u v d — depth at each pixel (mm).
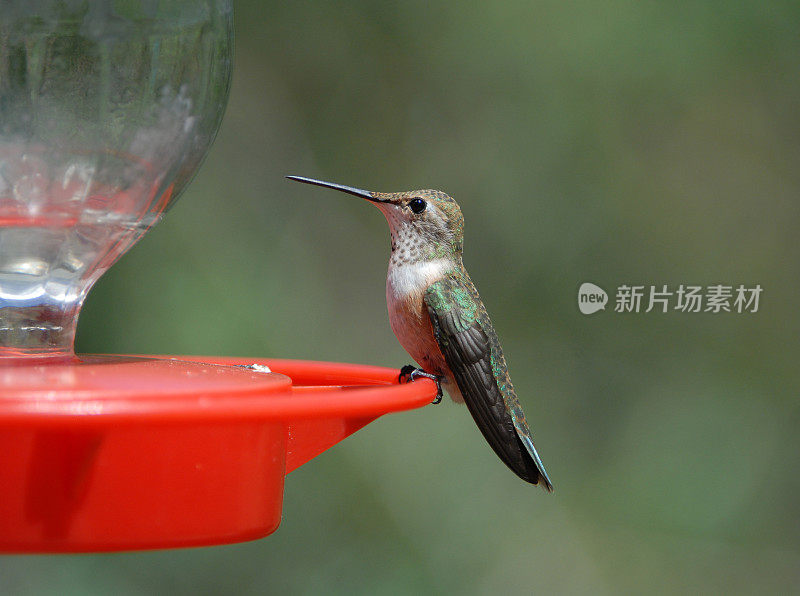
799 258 13547
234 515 4156
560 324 12930
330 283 12492
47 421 3305
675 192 13172
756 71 13211
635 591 11844
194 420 3385
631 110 13227
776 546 12312
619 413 12758
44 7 4672
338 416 3650
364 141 13016
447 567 11375
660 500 12445
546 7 13305
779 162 13586
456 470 11742
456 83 13234
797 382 12953
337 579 11117
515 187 13102
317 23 13117
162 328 10758
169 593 10648
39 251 4672
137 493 3947
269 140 12797
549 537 11922
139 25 4785
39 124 4688
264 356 11359
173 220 11391
